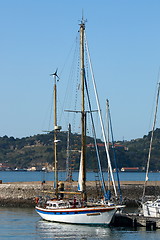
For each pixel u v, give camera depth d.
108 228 66.44
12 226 68.19
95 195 96.75
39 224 69.38
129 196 100.50
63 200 72.44
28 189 98.25
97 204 67.81
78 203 69.56
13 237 60.69
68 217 67.94
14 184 99.75
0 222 71.75
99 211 65.88
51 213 70.38
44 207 72.56
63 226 67.56
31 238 60.06
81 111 73.00
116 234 62.84
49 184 100.31
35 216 78.75
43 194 93.75
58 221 69.44
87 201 71.88
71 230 64.88
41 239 59.53
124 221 68.31
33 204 96.75
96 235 62.09
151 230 66.12
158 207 68.94
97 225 66.31
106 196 70.31
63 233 62.97
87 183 102.44
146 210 69.44
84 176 71.44
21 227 67.38
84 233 63.06
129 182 114.44
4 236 61.19
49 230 64.94
